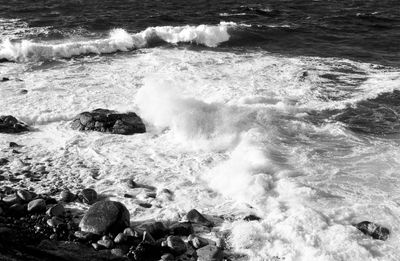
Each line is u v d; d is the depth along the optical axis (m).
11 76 16.78
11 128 12.48
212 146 11.85
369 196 9.61
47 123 13.15
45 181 10.06
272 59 19.64
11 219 8.52
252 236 8.20
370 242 8.03
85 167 10.77
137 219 8.76
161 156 11.36
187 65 18.28
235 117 12.97
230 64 18.66
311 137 12.41
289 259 7.68
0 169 10.44
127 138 12.31
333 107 14.37
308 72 17.77
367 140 12.34
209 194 9.71
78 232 8.11
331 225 8.50
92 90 15.32
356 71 18.19
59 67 18.05
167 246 7.81
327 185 10.00
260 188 9.73
